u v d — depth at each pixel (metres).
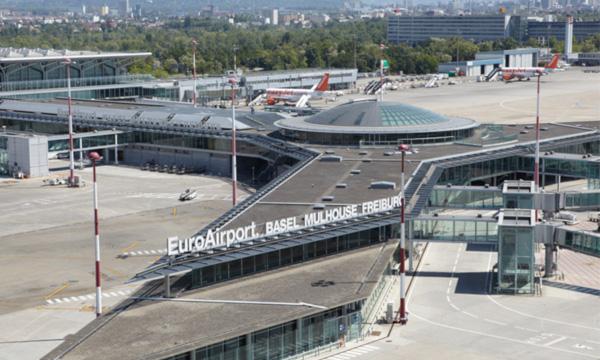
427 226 140.00
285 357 104.00
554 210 159.88
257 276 120.12
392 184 162.25
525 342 109.81
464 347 108.31
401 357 105.31
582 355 105.44
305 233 129.50
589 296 127.62
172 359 92.88
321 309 105.50
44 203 195.50
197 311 105.25
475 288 131.75
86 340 95.75
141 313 104.69
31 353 107.69
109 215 183.50
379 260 127.75
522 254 127.75
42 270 143.12
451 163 189.75
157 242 160.75
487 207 163.50
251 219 139.38
